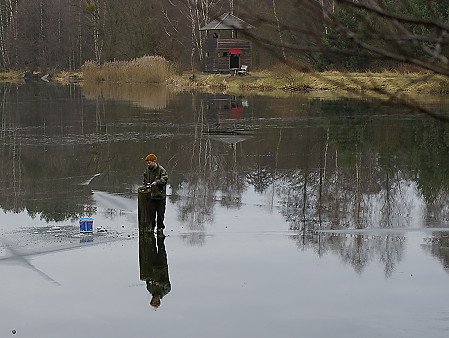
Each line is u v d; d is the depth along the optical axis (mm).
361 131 30172
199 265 12750
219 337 9711
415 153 24453
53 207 16969
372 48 3002
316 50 3055
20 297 11172
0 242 13930
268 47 3176
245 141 27516
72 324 10188
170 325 10156
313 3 3029
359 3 2998
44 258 13000
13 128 32062
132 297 11195
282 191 18969
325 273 12344
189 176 21031
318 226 15539
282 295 11297
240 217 16266
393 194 18375
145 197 14352
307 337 9688
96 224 15406
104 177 20719
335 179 20438
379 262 12883
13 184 19688
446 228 15227
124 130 31125
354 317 10375
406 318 10273
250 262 12938
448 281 11875
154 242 14125
